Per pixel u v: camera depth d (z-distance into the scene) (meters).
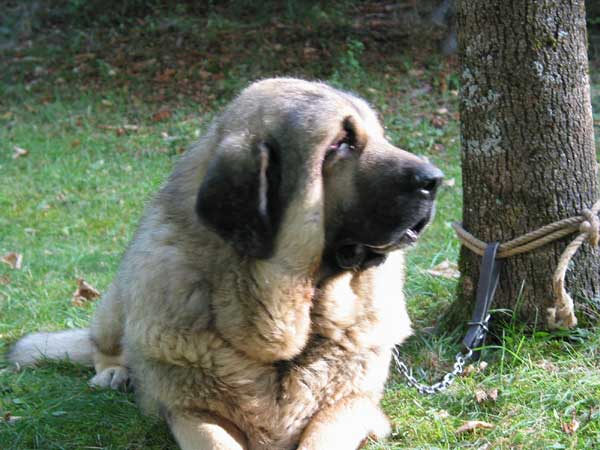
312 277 4.10
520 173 5.02
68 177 11.09
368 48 14.62
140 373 4.36
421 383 4.97
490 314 5.21
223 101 13.49
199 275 4.05
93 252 8.45
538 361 4.86
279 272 3.98
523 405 4.40
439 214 8.71
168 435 4.46
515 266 5.12
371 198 4.01
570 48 4.92
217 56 14.91
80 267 7.98
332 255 4.13
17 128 13.16
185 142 12.08
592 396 4.35
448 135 11.55
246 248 3.84
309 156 3.92
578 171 4.98
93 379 5.29
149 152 11.98
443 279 6.44
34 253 8.44
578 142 4.97
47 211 9.96
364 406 4.29
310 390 4.18
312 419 4.22
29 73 15.30
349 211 4.05
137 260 4.29
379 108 12.48
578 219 4.93
